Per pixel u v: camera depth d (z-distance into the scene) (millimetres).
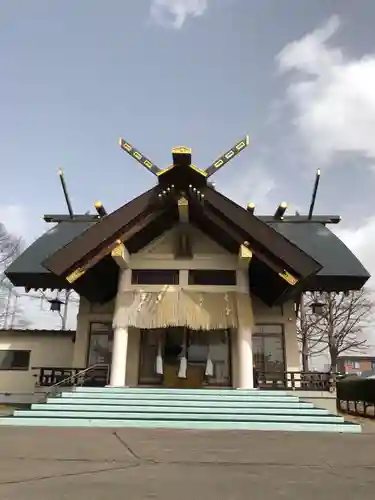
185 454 5680
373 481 4441
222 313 14000
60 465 4973
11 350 19797
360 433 8297
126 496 3863
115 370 13508
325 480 4469
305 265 13289
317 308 20438
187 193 14211
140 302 14148
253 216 13797
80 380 15805
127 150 14297
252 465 5078
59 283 17078
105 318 17547
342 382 20969
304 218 19750
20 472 4637
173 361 15070
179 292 14297
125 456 5504
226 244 14859
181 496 3891
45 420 9266
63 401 10969
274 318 17344
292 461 5336
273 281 15102
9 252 40969
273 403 10992
